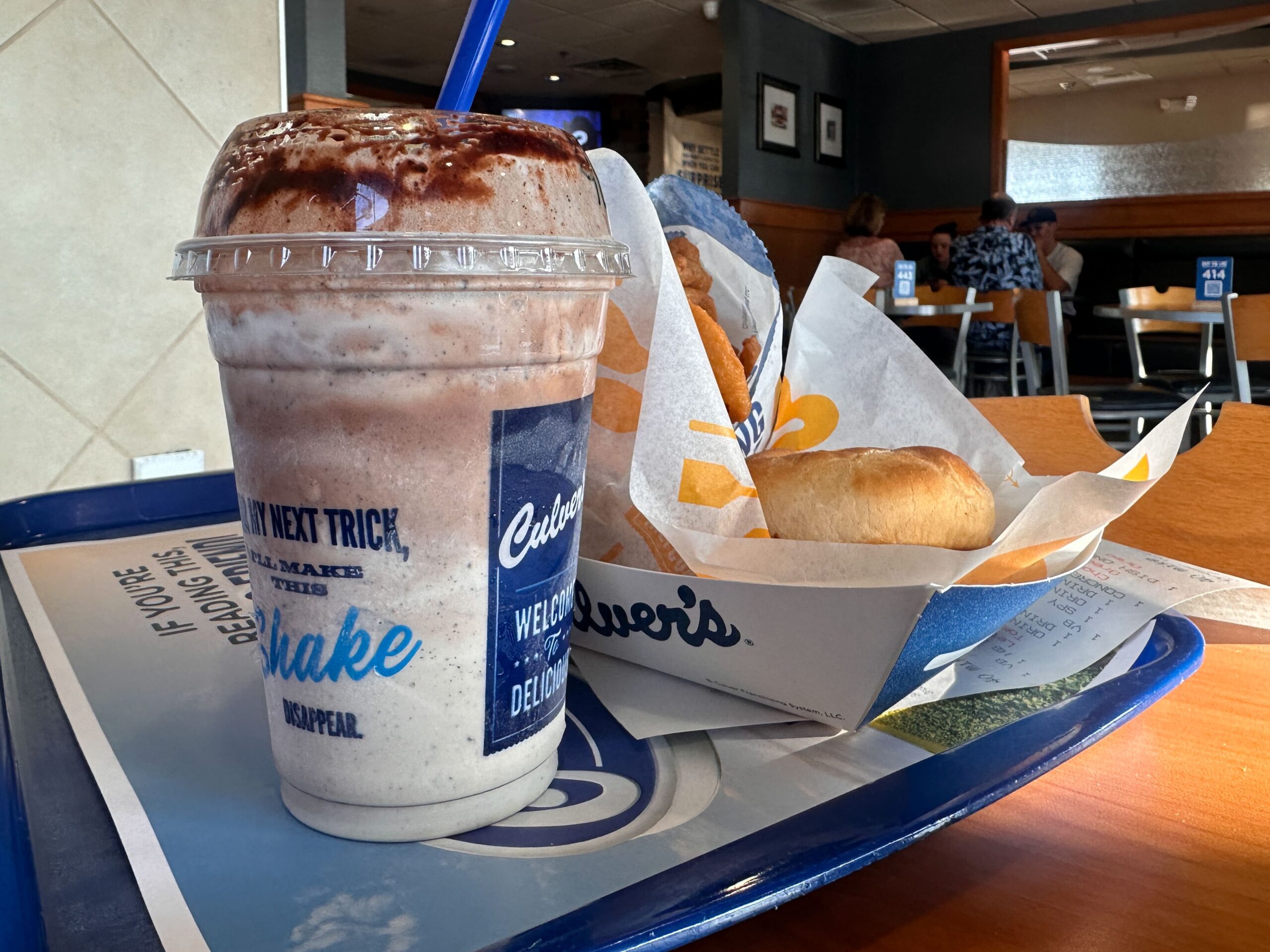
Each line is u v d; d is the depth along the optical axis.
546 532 0.29
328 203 0.25
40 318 1.26
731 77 6.29
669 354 0.41
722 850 0.26
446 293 0.25
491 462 0.27
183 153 1.35
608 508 0.43
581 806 0.30
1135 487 0.37
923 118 7.14
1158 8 6.24
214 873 0.26
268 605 0.28
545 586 0.29
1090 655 0.40
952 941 0.24
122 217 1.31
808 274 7.09
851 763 0.33
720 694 0.38
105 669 0.42
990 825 0.30
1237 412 0.68
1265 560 0.65
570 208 0.27
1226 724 0.37
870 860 0.25
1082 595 0.45
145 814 0.29
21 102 1.20
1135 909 0.25
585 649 0.42
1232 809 0.31
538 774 0.31
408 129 0.25
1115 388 3.37
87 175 1.27
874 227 5.47
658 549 0.42
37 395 1.27
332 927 0.24
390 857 0.27
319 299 0.25
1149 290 4.20
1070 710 0.34
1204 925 0.24
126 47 1.28
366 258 0.24
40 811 0.30
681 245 0.56
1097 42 7.39
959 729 0.35
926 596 0.30
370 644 0.27
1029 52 7.79
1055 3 6.27
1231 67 8.34
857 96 7.41
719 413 0.42
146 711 0.37
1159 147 8.63
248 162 0.26
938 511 0.42
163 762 0.33
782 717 0.35
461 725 0.28
